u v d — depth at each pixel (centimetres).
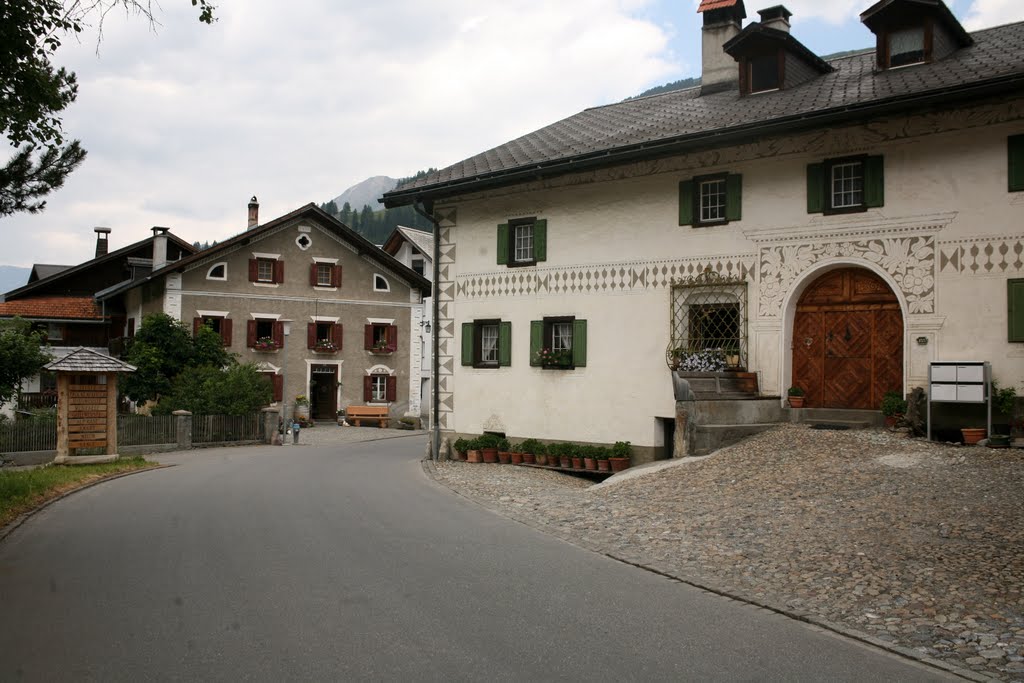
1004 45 1684
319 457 2523
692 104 2094
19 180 1392
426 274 5394
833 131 1673
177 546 1005
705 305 1859
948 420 1519
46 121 1108
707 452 1591
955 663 591
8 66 1027
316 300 4147
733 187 1805
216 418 3095
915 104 1473
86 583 816
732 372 1738
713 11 2198
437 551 970
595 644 627
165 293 3794
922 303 1573
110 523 1191
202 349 3553
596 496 1351
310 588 792
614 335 1989
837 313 1708
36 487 1531
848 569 823
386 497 1462
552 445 2044
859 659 600
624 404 1966
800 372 1745
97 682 545
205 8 940
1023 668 579
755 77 1980
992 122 1504
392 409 4331
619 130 2048
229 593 773
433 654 601
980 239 1516
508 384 2177
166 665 577
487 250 2238
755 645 629
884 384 1650
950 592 741
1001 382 1489
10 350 2256
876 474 1211
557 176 2045
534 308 2133
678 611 718
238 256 3959
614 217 1997
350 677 554
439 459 2286
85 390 2211
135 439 2867
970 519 945
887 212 1612
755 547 929
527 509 1293
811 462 1339
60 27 1016
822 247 1688
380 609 718
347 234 4203
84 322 4328
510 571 866
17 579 837
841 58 2142
